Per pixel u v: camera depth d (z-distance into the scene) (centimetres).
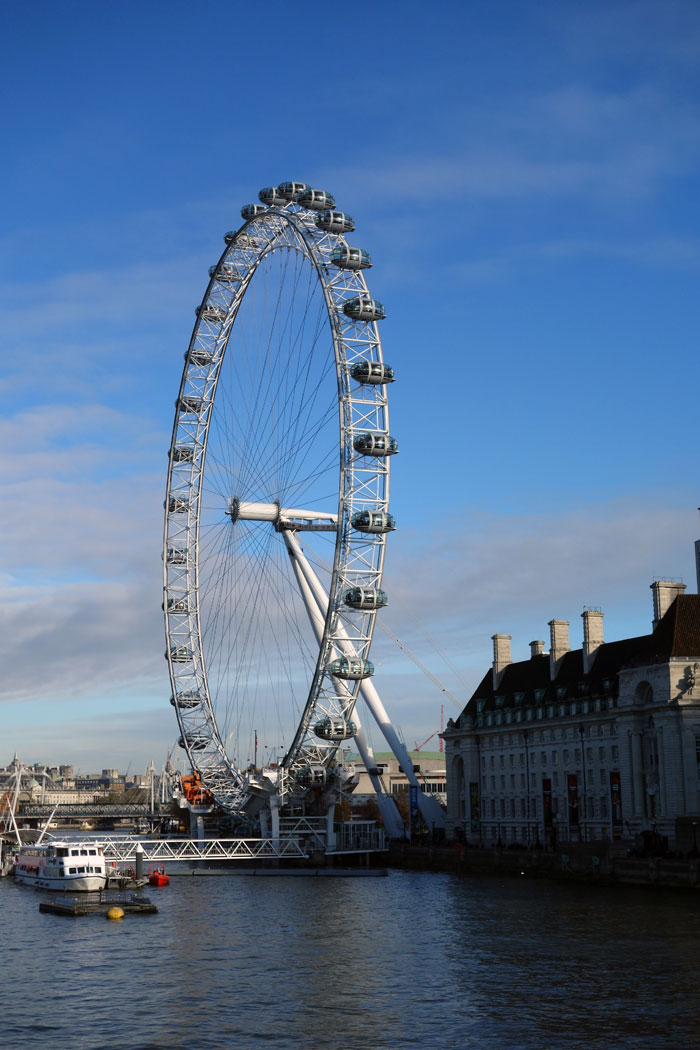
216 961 8494
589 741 16475
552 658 18138
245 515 16575
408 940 9256
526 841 17825
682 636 14362
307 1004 7100
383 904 11681
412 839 18338
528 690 18500
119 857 15750
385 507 15038
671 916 10119
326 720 15675
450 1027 6531
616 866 13000
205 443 17662
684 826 13438
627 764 14800
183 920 10719
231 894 12975
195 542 17712
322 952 8788
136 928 10238
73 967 8350
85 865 13738
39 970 8256
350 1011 6919
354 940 9325
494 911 10838
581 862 13625
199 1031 6531
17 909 11894
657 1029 6400
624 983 7444
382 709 19600
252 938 9531
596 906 10944
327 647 15350
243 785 17062
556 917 10269
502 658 19812
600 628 17362
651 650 14750
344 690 16238
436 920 10338
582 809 16588
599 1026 6481
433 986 7506
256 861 17600
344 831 17825
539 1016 6712
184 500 17738
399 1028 6531
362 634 15238
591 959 8212
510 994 7244
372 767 19025
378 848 17812
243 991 7475
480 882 13925
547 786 17475
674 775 13888
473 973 7869
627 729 14825
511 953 8531
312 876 15450
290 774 16725
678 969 7825
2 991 7575
